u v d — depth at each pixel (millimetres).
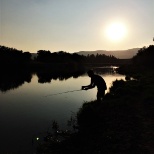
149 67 65438
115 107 15031
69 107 18297
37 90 30516
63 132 11891
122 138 9367
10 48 110875
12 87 34281
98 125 11578
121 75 59594
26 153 9531
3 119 15070
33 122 14195
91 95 24281
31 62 117250
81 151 8703
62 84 38438
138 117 12320
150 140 8914
